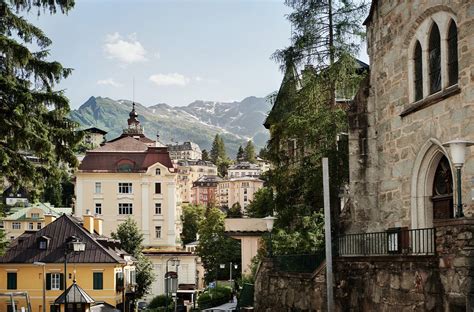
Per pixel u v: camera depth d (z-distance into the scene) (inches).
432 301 605.0
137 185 4404.5
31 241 2775.6
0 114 1071.0
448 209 775.1
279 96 1469.0
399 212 856.9
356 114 946.7
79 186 4372.5
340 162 1339.8
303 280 951.6
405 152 843.4
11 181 1126.4
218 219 3934.5
